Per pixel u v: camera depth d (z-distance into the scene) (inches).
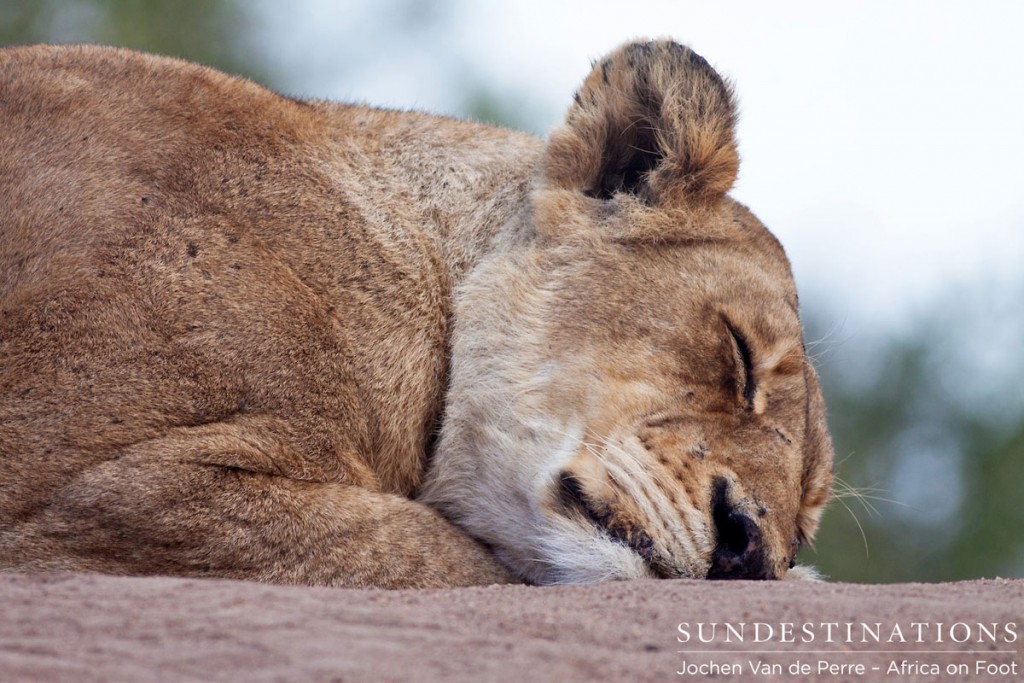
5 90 376.2
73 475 331.3
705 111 396.8
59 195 356.5
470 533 374.0
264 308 353.7
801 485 380.5
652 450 353.4
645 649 241.8
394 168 400.2
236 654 217.0
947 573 964.6
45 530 329.7
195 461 336.5
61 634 225.3
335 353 361.7
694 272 386.9
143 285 346.3
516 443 367.6
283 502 339.9
